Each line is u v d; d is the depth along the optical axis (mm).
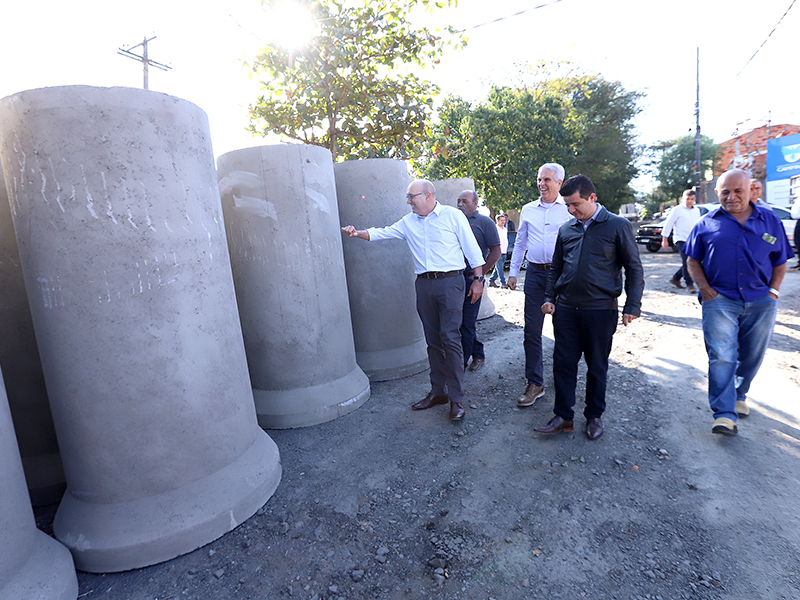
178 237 2355
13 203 2182
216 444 2543
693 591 1882
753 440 2920
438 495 2666
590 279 2873
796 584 1864
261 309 3682
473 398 3988
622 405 3570
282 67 5445
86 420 2238
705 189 24938
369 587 2033
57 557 2090
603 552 2131
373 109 5734
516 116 14406
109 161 2121
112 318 2180
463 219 3521
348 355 4113
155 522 2258
